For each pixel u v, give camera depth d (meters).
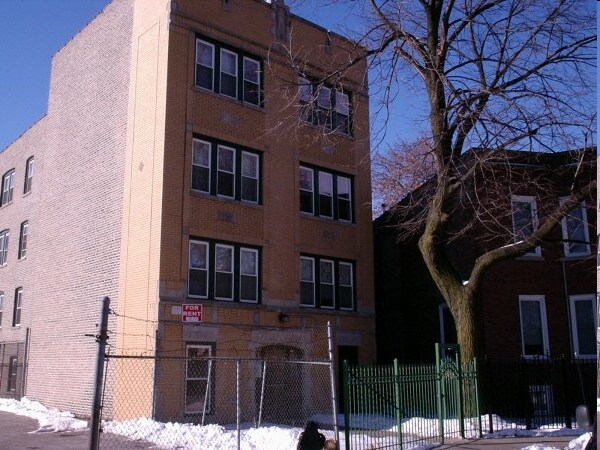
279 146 21.27
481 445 12.49
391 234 25.50
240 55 21.00
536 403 18.05
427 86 15.89
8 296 28.08
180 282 17.95
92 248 21.38
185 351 17.72
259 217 20.27
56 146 25.45
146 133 19.44
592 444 9.34
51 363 22.77
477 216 15.61
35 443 13.46
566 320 20.47
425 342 22.91
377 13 15.49
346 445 10.30
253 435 14.01
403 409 12.85
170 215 18.17
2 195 31.19
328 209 22.56
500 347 19.94
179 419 17.12
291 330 20.14
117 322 19.06
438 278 16.41
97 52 23.36
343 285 22.47
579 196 14.76
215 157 19.66
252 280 19.88
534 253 20.95
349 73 22.91
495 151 14.45
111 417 18.36
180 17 19.58
